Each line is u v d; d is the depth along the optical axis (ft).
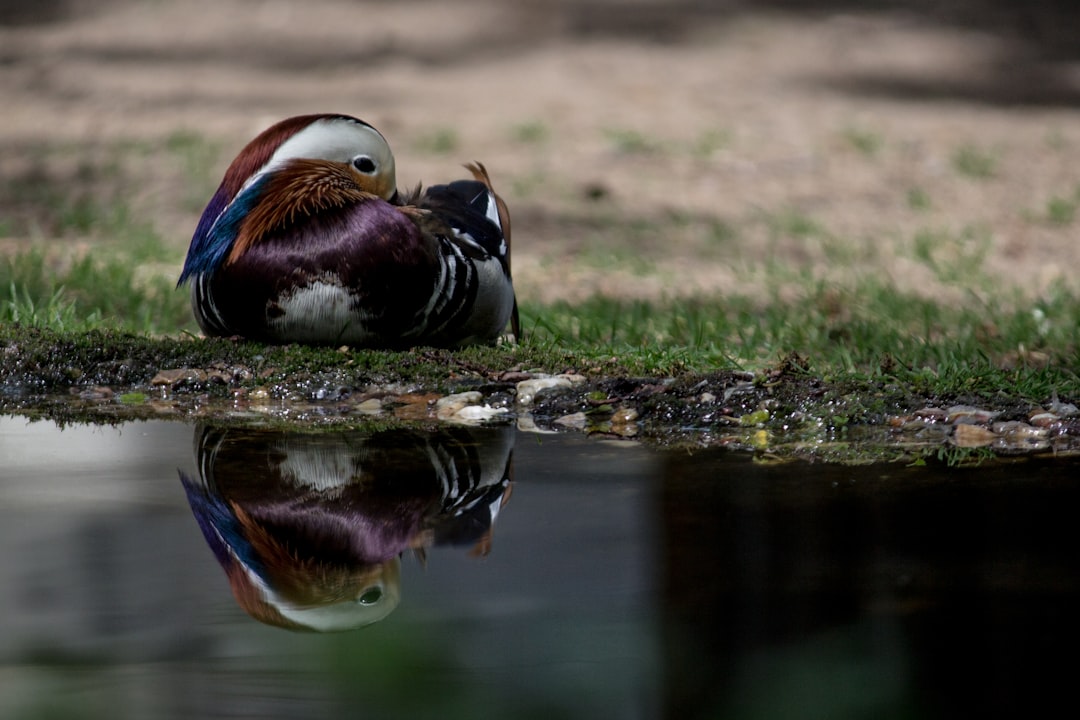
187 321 41.81
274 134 32.27
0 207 59.77
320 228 31.81
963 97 100.27
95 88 91.50
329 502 22.74
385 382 31.63
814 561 19.31
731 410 29.99
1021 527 21.06
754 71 102.94
